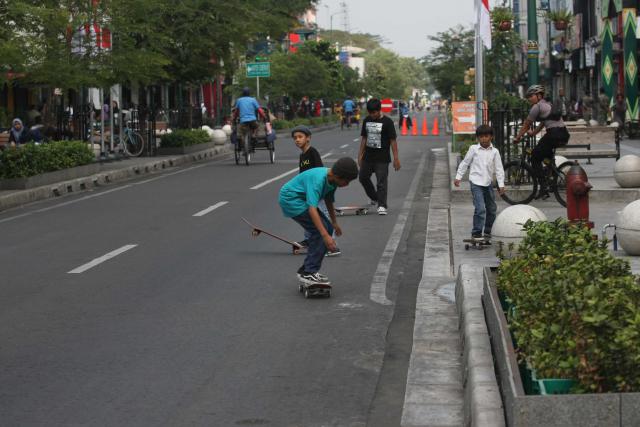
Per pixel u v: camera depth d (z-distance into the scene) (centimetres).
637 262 1184
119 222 1778
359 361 827
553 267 706
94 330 944
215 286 1155
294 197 1078
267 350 865
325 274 1232
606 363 525
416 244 1481
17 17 2395
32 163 2314
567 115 4831
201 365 816
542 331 576
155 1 3061
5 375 793
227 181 2623
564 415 498
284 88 7569
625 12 4188
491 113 2386
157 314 1010
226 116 6762
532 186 1931
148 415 687
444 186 2411
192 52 3678
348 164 1045
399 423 668
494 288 796
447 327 924
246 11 3741
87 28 2909
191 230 1647
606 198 1889
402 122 6706
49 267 1302
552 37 7125
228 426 663
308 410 698
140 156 3559
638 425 493
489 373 641
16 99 4150
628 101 4194
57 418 682
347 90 11825
